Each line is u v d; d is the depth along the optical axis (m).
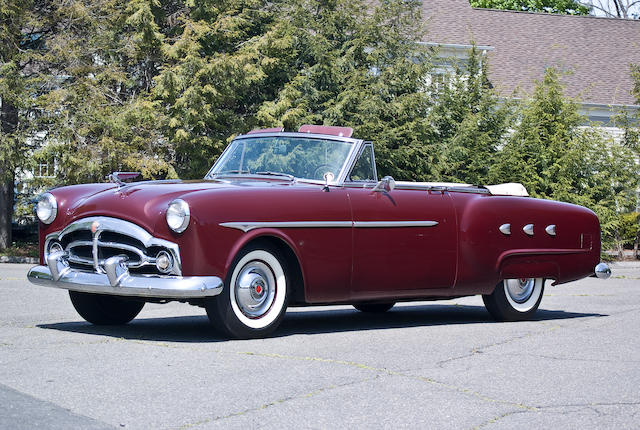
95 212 6.04
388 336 6.54
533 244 7.82
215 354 5.39
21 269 16.00
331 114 21.41
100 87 20.62
